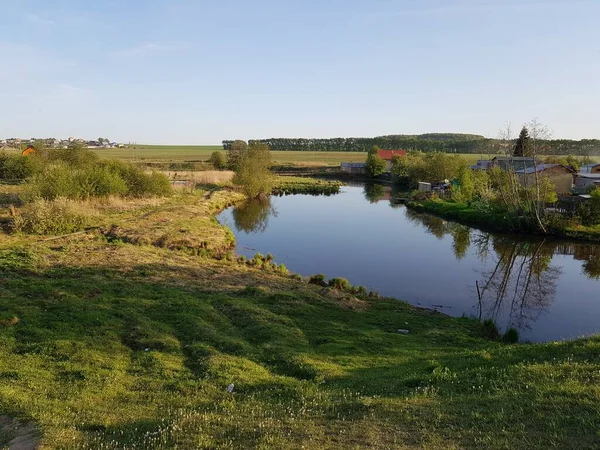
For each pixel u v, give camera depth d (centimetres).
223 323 1399
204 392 940
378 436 682
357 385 975
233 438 703
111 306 1422
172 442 693
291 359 1142
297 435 700
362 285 2397
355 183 9962
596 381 814
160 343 1185
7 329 1184
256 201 6306
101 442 707
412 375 1003
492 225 4200
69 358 1052
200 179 7188
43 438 695
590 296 2286
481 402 784
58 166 3581
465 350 1320
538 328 1816
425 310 1934
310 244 3500
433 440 657
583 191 5212
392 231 4156
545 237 3781
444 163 8006
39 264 1845
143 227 2986
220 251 2834
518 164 5538
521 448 613
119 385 955
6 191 4028
